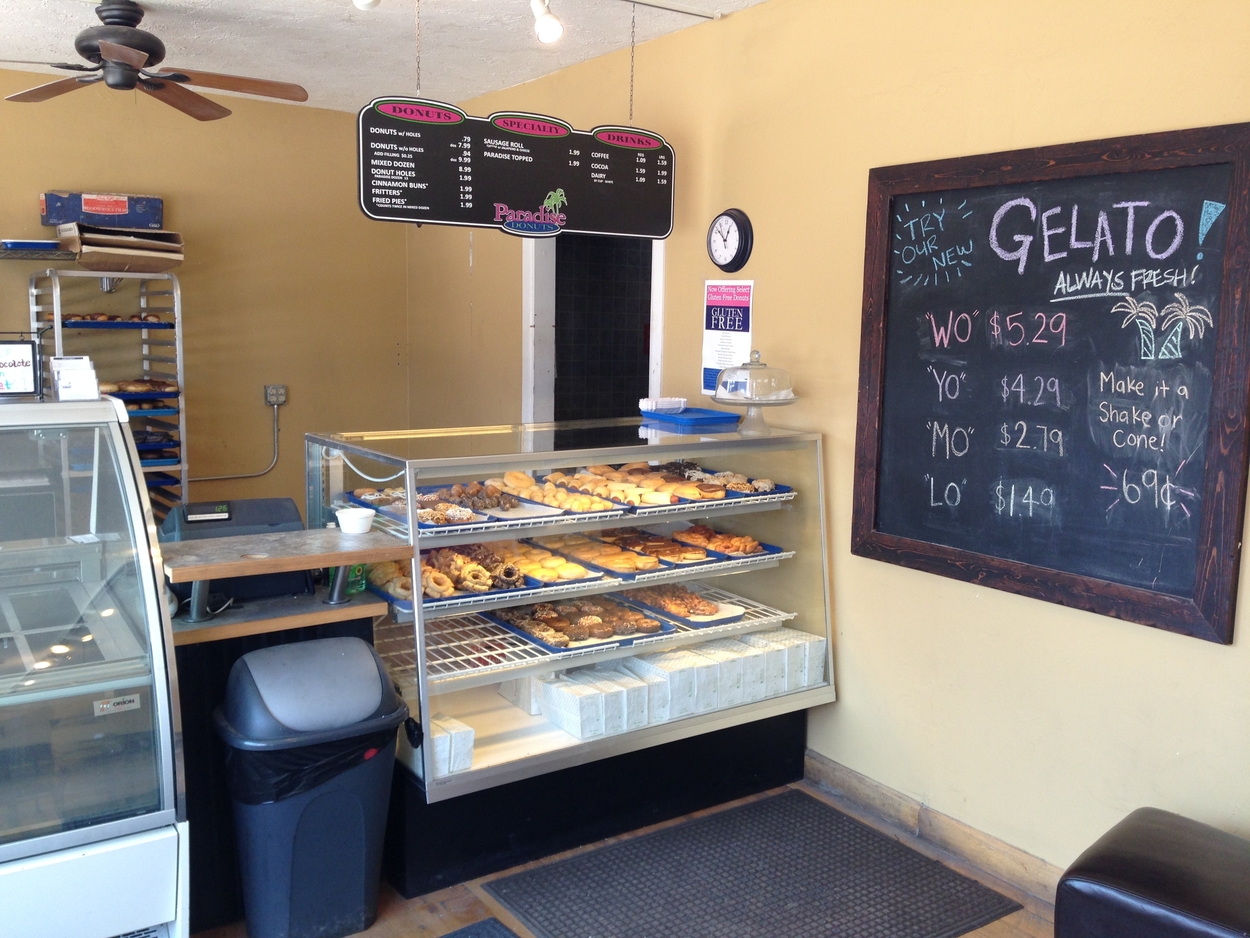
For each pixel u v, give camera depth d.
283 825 2.17
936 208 2.70
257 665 2.17
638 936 2.38
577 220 3.16
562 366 4.75
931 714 2.88
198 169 4.94
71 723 1.88
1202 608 2.18
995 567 2.61
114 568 1.94
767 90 3.26
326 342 5.42
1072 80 2.38
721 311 3.53
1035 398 2.50
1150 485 2.28
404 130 2.84
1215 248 2.12
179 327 4.62
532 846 2.71
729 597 3.31
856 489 3.00
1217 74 2.11
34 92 3.35
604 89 4.00
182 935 2.03
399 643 2.48
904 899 2.57
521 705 2.77
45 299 4.68
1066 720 2.52
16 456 1.88
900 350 2.84
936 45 2.70
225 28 3.65
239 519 2.55
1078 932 1.91
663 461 2.94
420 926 2.40
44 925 1.86
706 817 3.01
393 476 2.49
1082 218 2.36
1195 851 1.98
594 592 2.77
